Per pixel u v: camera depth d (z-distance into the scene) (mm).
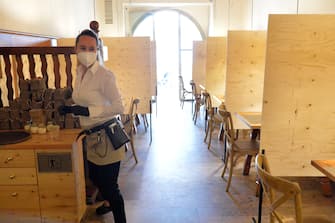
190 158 4039
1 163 2025
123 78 4512
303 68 2305
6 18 2947
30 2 3535
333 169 1762
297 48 2268
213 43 5496
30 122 2316
